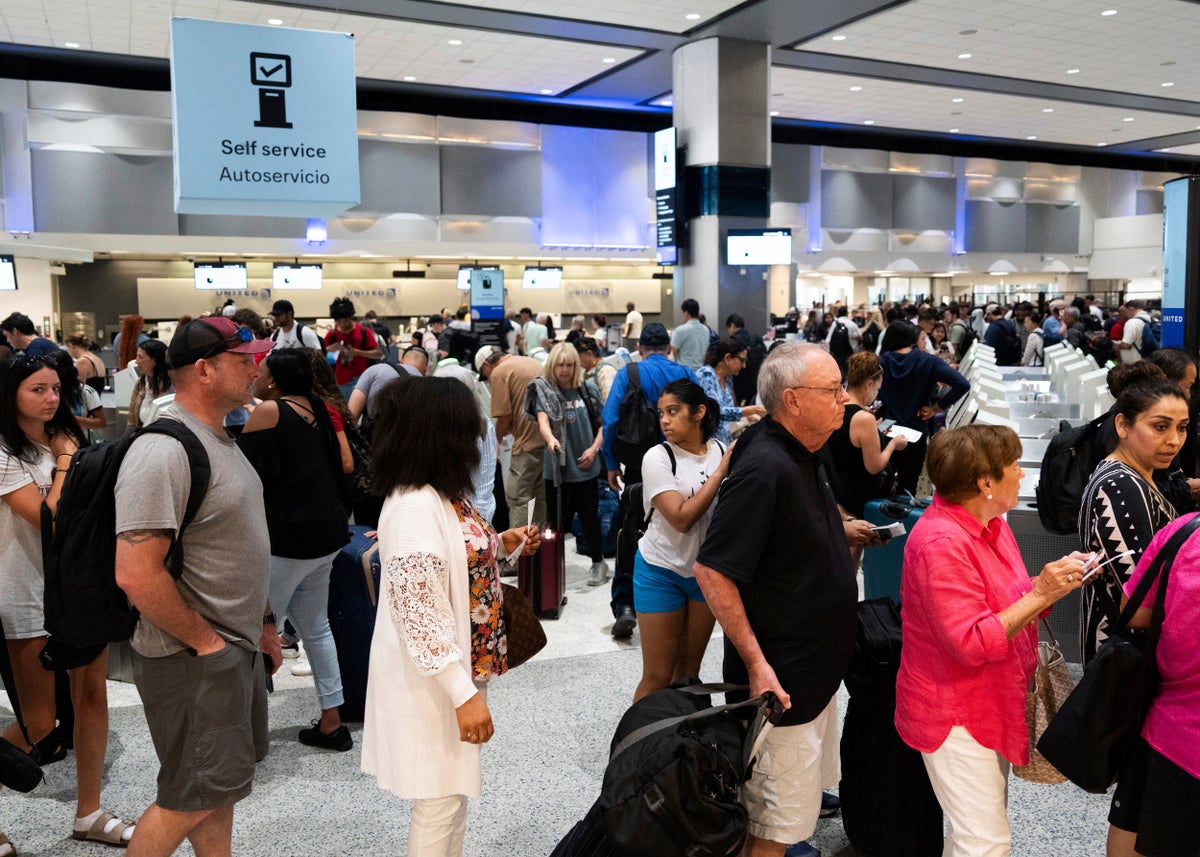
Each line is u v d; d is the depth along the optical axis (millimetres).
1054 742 2076
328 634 3590
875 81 15164
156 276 16594
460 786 2082
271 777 3342
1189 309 5961
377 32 11945
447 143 16984
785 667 2213
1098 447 3281
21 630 3068
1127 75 14844
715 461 3291
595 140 18203
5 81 13656
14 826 3016
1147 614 2025
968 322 17094
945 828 2928
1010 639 2049
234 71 5910
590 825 2049
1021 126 19859
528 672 4312
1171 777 1928
